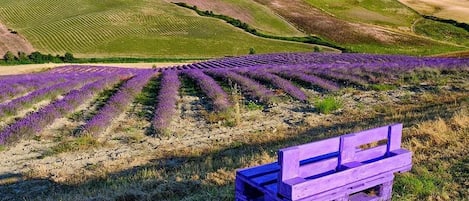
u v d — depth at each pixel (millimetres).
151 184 12562
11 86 31656
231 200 10688
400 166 9203
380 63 39719
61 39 87250
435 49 93250
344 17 118312
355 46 95000
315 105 25438
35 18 98562
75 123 22922
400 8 127625
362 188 8664
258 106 25734
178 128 22062
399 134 9531
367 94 28781
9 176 15633
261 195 8719
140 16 101750
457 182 11109
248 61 56594
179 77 38562
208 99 28609
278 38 97125
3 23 94750
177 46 88438
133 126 22438
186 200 11000
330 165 8578
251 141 19438
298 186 7590
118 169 15906
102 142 19594
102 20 97625
